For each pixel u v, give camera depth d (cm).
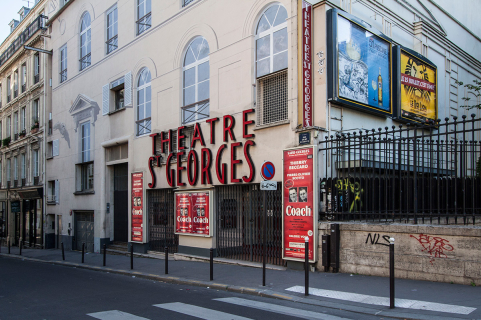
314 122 1049
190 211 1358
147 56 1666
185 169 1402
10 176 3170
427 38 1520
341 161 1009
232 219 1233
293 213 1012
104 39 1991
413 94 1359
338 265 934
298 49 1055
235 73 1242
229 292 846
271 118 1138
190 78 1455
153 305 726
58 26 2486
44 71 2619
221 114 1277
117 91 1927
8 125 3303
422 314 588
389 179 1081
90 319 632
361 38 1133
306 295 744
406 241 828
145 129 1670
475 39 1991
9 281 1098
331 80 1031
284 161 1045
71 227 2194
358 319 602
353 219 997
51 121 2531
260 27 1196
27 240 2833
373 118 1205
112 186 1942
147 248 1611
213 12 1347
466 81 1797
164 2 1585
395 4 1408
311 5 1083
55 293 887
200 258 1297
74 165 2192
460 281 747
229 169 1227
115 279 1110
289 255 1014
